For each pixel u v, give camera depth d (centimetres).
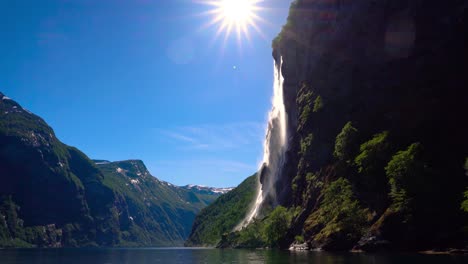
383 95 9275
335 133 10325
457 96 7900
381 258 5212
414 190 6681
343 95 10544
